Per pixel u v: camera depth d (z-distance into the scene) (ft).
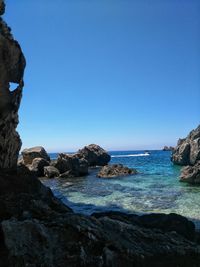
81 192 108.06
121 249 28.45
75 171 168.86
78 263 26.53
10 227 28.25
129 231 31.96
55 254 26.91
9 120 64.08
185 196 94.63
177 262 29.37
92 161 241.55
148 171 185.47
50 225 29.68
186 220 45.09
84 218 31.65
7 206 35.53
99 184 128.98
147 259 28.48
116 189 112.68
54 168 167.63
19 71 64.95
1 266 25.64
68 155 171.53
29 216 33.22
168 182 129.39
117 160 369.30
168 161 298.56
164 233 34.96
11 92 64.54
